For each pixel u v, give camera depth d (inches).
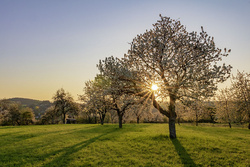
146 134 888.3
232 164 471.2
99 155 549.6
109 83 795.4
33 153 580.1
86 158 520.4
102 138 807.7
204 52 659.4
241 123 1617.9
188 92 671.8
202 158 517.7
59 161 496.4
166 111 789.9
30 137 900.0
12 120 2731.3
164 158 521.0
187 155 543.8
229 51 637.3
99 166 457.4
